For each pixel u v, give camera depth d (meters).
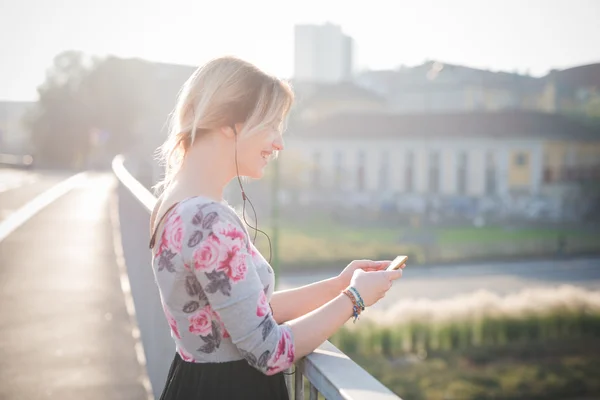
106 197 24.67
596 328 19.52
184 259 1.44
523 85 57.38
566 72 56.94
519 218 46.22
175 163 1.62
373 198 47.94
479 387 14.88
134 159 24.91
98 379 4.56
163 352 3.56
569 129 48.03
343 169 48.56
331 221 46.34
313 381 1.50
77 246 11.52
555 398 14.80
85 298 7.26
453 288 27.11
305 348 1.51
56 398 4.20
